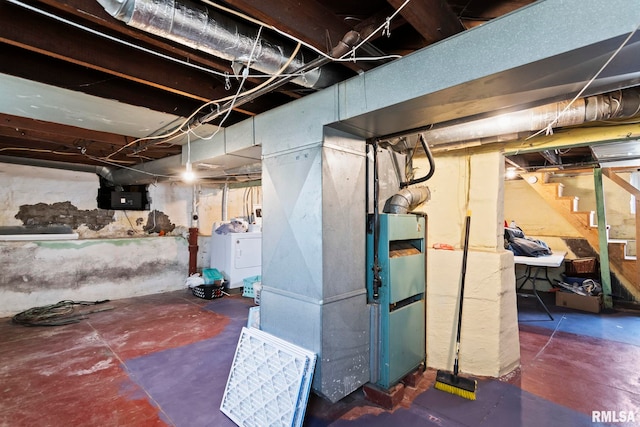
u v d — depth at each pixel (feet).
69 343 9.77
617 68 3.72
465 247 7.72
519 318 12.30
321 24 4.44
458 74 4.11
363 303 6.80
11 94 5.92
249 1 3.62
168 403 6.66
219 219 20.30
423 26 4.07
